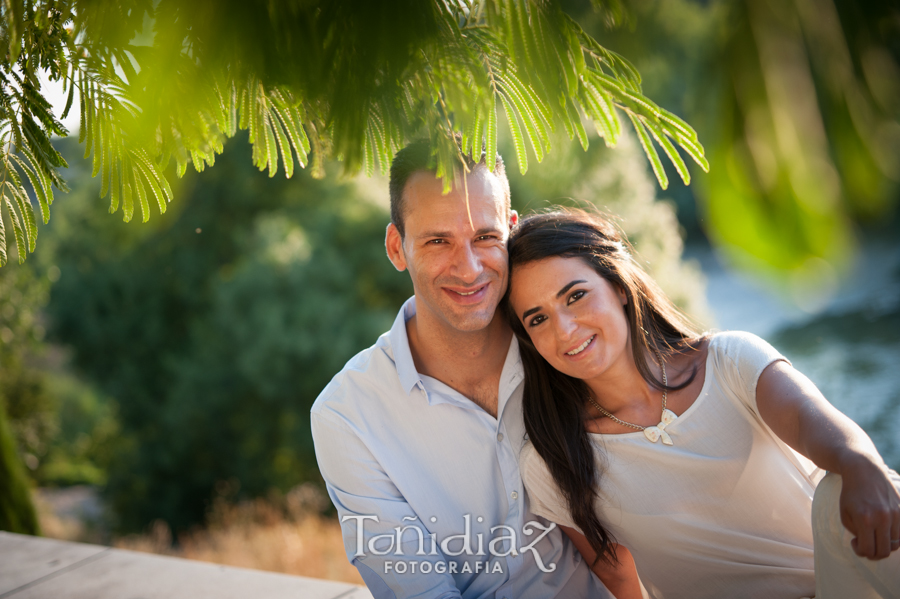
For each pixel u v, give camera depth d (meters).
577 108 1.21
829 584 1.38
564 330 1.68
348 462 1.94
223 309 11.28
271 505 9.47
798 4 0.46
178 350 13.09
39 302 8.23
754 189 0.45
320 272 11.12
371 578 1.90
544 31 0.90
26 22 1.24
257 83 1.11
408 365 1.92
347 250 11.55
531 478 1.87
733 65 0.47
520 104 1.08
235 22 0.92
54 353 13.63
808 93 0.45
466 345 1.90
